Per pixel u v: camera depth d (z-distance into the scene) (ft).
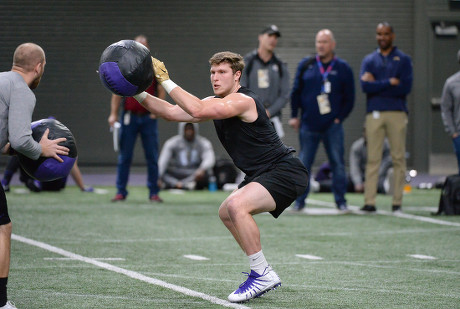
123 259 38.52
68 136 28.07
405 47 109.40
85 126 106.83
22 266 36.11
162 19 107.45
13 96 26.35
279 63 60.85
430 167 110.42
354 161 81.92
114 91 27.55
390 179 78.59
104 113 107.24
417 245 44.52
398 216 58.80
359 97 109.70
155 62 28.07
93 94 106.73
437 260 39.47
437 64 109.50
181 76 108.06
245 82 60.39
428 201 73.00
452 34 109.09
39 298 29.22
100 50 106.42
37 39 104.73
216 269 35.96
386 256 40.57
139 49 27.50
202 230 50.21
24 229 49.08
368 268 36.86
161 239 45.93
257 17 108.78
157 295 29.91
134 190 82.74
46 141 27.50
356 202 71.92
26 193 74.95
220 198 74.08
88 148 107.24
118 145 67.05
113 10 106.42
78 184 77.87
